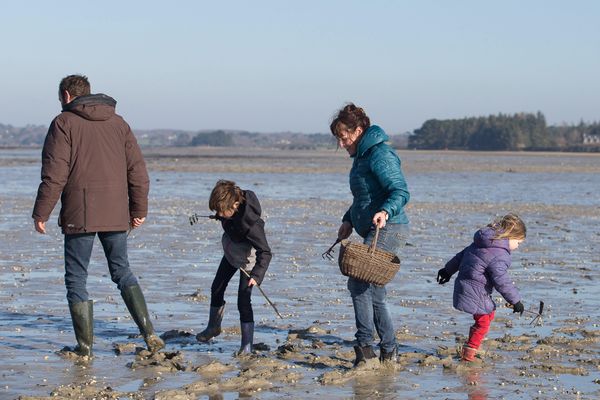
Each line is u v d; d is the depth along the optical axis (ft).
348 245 55.06
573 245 127.85
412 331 67.87
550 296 83.97
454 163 621.72
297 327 69.10
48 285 86.02
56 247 116.26
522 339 64.54
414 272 98.37
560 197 249.14
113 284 86.84
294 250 116.16
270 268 99.40
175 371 54.80
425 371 55.98
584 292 86.53
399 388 51.52
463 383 52.75
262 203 202.69
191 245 120.78
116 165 59.36
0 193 233.55
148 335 59.93
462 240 132.26
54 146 57.88
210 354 59.93
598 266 105.19
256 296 82.43
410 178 373.40
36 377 52.75
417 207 197.67
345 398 49.21
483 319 58.39
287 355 59.47
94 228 58.18
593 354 60.59
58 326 67.87
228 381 51.96
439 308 77.36
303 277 93.45
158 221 154.71
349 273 55.16
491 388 51.60
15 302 77.36
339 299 81.10
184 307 76.54
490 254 58.80
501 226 59.41
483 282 58.80
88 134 58.39
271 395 49.60
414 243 126.82
